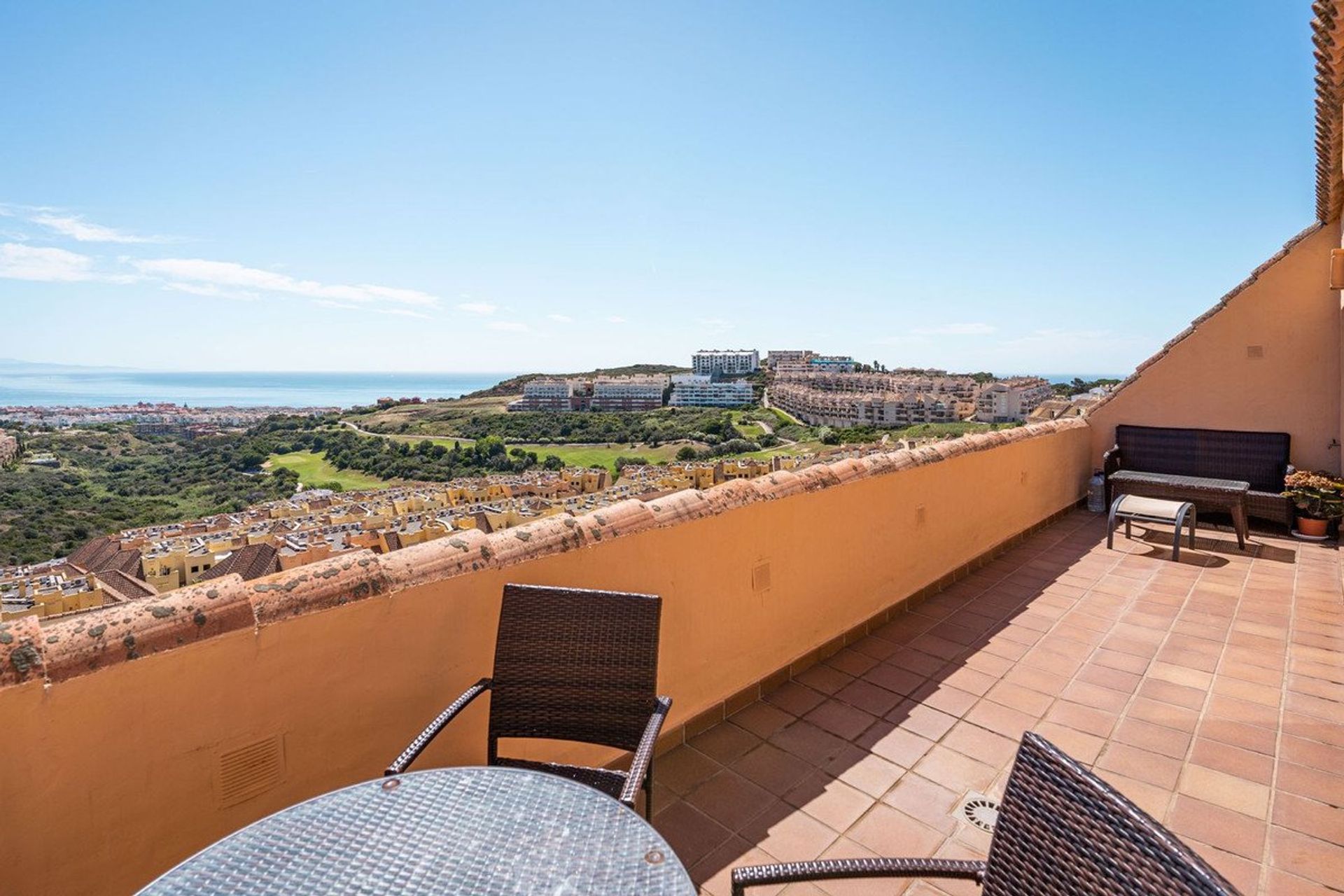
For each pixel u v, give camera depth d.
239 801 1.70
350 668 1.90
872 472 4.18
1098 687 3.45
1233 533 6.38
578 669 2.02
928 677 3.58
